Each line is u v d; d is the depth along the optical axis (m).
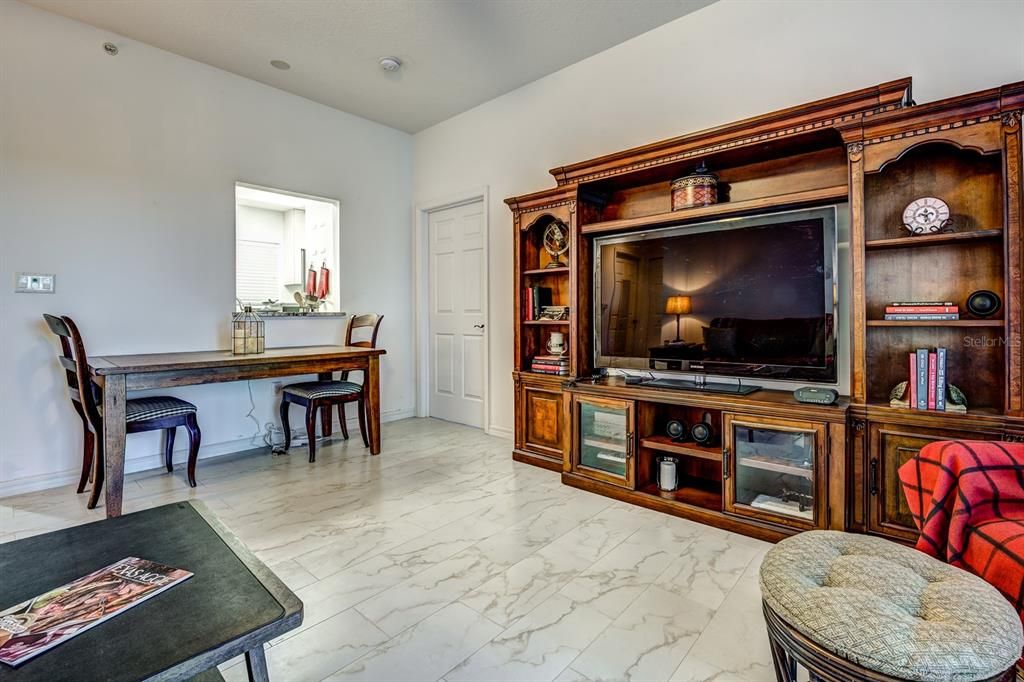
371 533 2.27
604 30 3.05
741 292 2.45
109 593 1.03
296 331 4.04
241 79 3.67
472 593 1.77
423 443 3.88
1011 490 1.36
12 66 2.78
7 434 2.80
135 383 2.48
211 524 1.40
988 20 2.08
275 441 3.87
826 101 2.08
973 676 0.87
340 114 4.27
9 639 0.88
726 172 2.72
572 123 3.49
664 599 1.74
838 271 2.25
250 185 3.73
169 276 3.36
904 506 1.98
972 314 1.97
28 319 2.86
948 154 2.09
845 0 2.40
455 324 4.57
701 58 2.86
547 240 3.47
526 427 3.38
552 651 1.47
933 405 1.93
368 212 4.50
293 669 1.39
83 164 3.02
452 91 3.90
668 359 2.72
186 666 0.83
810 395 2.16
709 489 2.65
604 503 2.64
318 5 2.82
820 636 0.98
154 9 2.86
